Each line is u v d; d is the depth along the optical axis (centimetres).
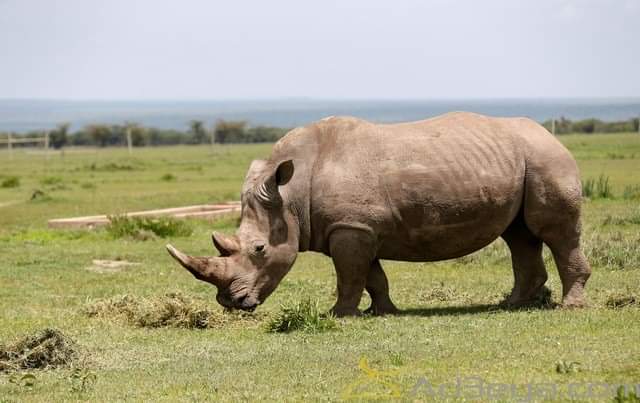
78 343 2972
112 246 5619
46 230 6475
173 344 2992
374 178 3234
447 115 3372
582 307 3284
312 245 3334
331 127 3322
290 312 3139
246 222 3275
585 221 5809
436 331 2938
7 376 2636
